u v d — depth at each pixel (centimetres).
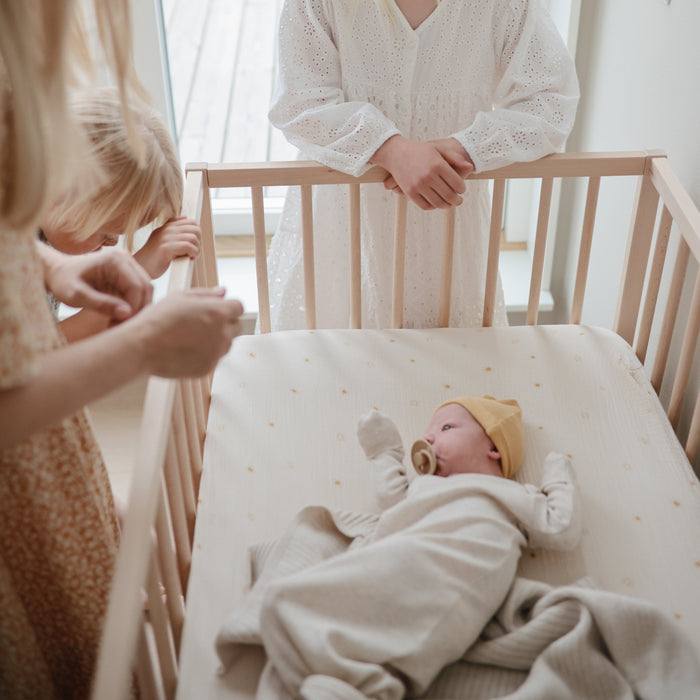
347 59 129
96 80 79
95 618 83
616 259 165
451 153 124
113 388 63
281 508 112
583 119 183
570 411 126
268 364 133
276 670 89
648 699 88
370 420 116
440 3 123
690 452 124
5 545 75
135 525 75
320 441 122
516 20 128
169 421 88
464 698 91
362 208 142
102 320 106
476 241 145
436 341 138
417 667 88
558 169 129
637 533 108
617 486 115
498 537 99
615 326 145
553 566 105
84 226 103
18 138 57
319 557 102
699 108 127
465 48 129
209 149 245
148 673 80
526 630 92
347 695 82
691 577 103
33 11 59
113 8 67
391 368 133
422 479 109
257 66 288
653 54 144
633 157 129
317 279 150
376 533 104
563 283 201
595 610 90
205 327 66
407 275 147
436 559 94
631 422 124
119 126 100
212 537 108
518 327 141
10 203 60
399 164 124
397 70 129
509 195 206
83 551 79
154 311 65
